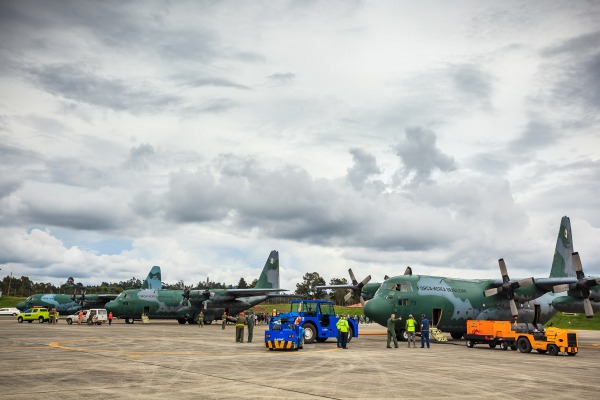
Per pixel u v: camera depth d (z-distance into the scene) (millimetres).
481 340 29250
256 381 14297
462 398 12195
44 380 13883
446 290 34844
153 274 68688
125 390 12438
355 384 14031
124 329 44438
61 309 74562
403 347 28688
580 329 83562
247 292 59125
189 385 13398
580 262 33438
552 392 13320
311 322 30297
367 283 42156
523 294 36625
